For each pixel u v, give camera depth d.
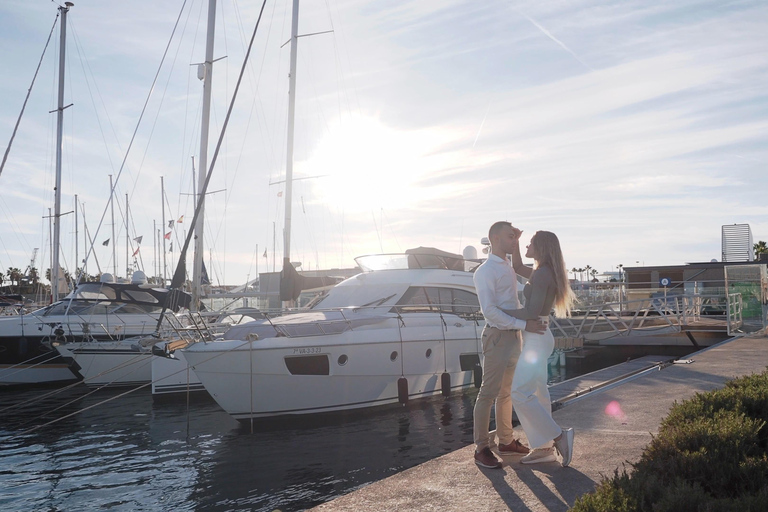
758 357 10.12
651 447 3.87
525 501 3.63
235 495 7.67
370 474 8.34
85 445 10.74
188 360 11.41
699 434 3.63
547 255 4.54
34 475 8.92
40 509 7.50
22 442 11.03
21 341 18.30
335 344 12.01
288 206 18.64
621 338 19.81
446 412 12.41
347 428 11.25
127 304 19.55
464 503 3.63
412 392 13.16
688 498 2.64
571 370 18.09
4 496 7.98
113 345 17.34
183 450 10.17
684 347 19.33
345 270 23.16
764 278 18.23
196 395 15.29
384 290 14.59
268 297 22.33
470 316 15.03
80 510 7.42
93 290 19.70
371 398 12.47
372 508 3.58
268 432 11.20
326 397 11.94
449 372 13.91
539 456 4.42
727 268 18.39
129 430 11.88
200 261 17.95
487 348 4.57
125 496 7.86
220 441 10.70
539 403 4.38
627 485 2.88
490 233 4.80
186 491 7.95
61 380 19.09
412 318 13.57
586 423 5.53
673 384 7.51
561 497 3.68
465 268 17.23
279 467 8.82
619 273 34.50
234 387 11.38
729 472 3.19
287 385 11.61
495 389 4.51
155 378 14.88
